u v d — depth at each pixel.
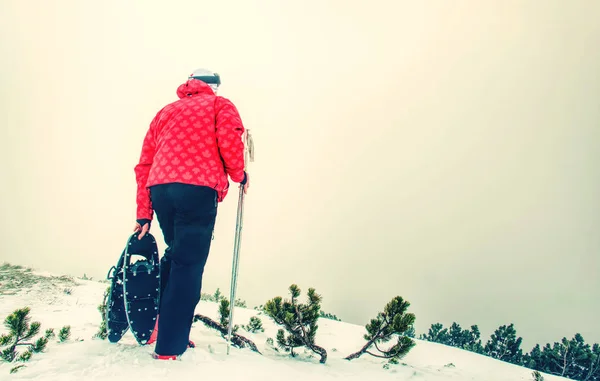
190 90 2.52
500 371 6.05
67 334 2.96
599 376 17.92
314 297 3.66
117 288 2.37
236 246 2.67
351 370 3.01
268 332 5.00
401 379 2.97
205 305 7.29
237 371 2.04
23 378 1.64
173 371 1.84
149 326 2.31
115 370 1.78
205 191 2.14
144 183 2.38
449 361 6.00
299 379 2.22
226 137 2.22
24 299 5.88
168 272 2.44
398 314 3.93
